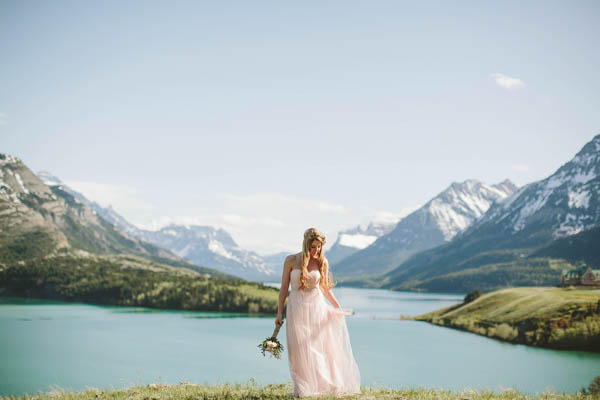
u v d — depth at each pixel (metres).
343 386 10.45
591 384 26.98
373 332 156.75
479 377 85.88
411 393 11.14
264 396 10.26
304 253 10.20
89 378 90.62
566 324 118.25
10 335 153.38
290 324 10.23
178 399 10.27
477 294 193.75
